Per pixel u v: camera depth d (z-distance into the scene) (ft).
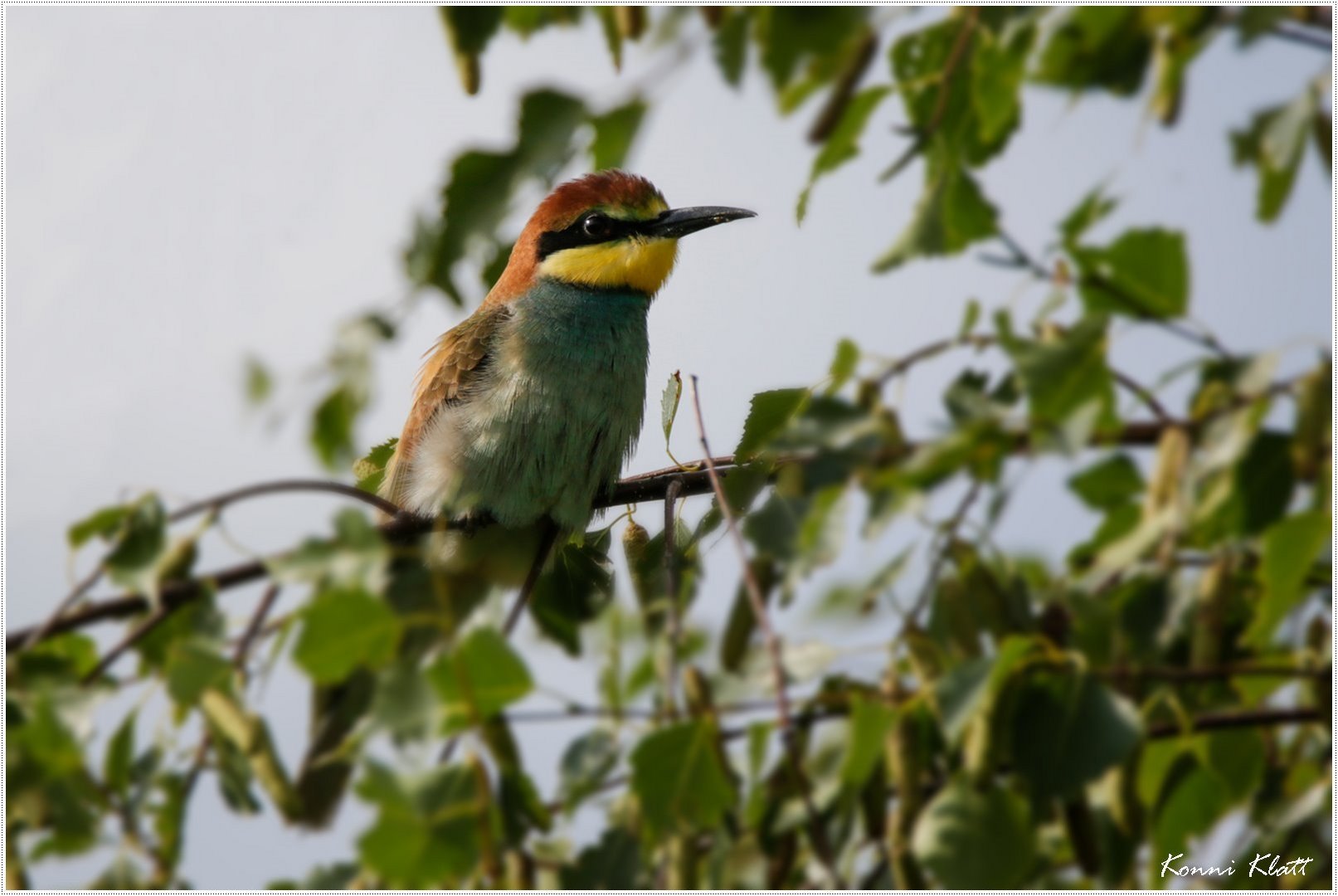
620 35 19.02
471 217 18.26
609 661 22.07
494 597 19.21
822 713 18.76
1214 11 17.54
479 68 18.90
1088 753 17.12
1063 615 18.98
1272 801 21.85
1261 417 16.63
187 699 18.62
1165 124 18.02
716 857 20.08
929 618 20.40
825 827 19.83
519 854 18.78
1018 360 17.22
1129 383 17.85
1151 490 17.28
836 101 18.81
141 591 19.94
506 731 18.60
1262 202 18.03
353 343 20.95
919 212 20.08
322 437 22.13
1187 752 20.25
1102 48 18.78
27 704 19.76
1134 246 18.44
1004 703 17.58
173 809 20.53
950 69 19.13
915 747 18.43
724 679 18.11
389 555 18.43
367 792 17.16
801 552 19.11
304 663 17.87
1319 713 19.21
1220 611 18.74
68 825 18.99
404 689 17.71
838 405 18.74
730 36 18.33
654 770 17.38
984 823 17.46
